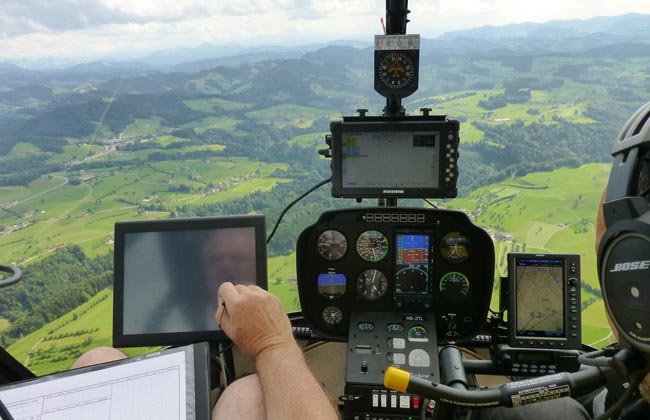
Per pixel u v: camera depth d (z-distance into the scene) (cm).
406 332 97
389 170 95
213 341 74
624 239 30
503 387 46
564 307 87
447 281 99
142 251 74
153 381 40
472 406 46
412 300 100
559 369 86
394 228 98
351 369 90
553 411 53
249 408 40
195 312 74
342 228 99
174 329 73
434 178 94
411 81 92
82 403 38
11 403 38
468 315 100
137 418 38
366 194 96
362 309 102
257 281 74
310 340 109
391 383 47
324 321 104
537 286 88
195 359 42
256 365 41
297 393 36
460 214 94
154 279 74
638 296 29
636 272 29
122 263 74
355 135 93
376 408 88
